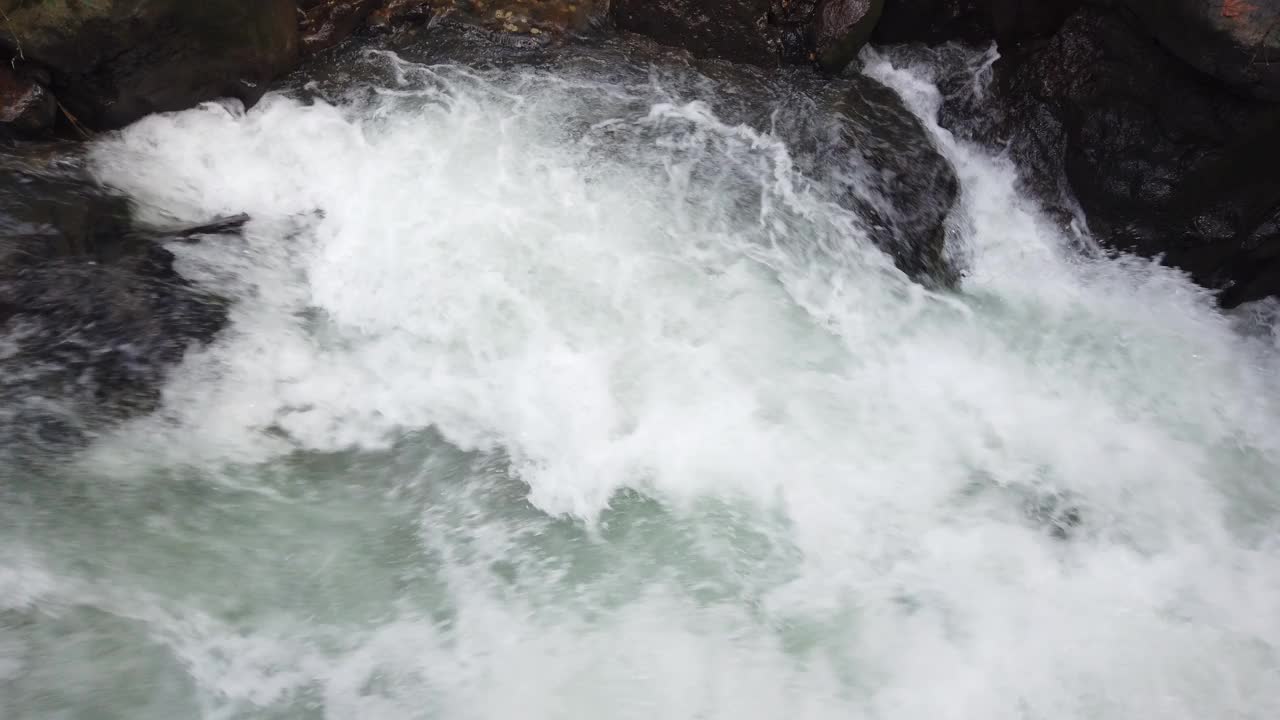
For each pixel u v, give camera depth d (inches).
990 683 146.4
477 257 188.5
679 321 187.8
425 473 161.2
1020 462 182.7
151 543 142.9
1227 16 197.6
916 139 236.8
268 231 187.6
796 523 162.2
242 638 135.7
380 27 233.8
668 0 239.8
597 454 166.1
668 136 219.9
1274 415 207.6
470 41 234.1
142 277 171.2
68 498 145.2
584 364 177.2
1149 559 171.2
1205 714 148.2
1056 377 205.6
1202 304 233.0
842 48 239.9
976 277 228.4
